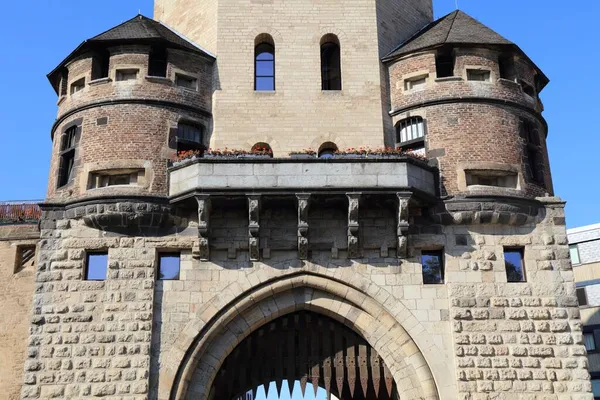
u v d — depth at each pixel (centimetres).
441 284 2958
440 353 2858
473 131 3128
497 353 2852
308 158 2931
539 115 3341
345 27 3441
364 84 3331
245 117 3247
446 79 3216
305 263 2964
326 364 3030
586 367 2853
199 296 2908
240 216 3002
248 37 3394
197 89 3253
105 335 2823
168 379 2797
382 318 2925
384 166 2931
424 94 3225
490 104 3186
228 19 3419
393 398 3234
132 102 3105
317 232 2995
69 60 3281
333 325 3069
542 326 2898
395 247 2984
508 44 3266
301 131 3241
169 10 3759
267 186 2892
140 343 2814
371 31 3438
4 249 3309
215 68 3325
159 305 2888
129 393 2753
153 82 3155
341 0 3488
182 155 3042
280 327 3072
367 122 3262
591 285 5400
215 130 3216
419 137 3200
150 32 3266
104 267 2948
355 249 2956
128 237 2961
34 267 3281
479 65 3250
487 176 3117
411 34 3675
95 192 2980
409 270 2967
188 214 2998
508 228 3036
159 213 2948
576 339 2889
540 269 2980
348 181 2906
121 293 2878
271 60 3431
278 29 3416
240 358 3052
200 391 2842
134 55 3191
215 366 2881
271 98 3288
